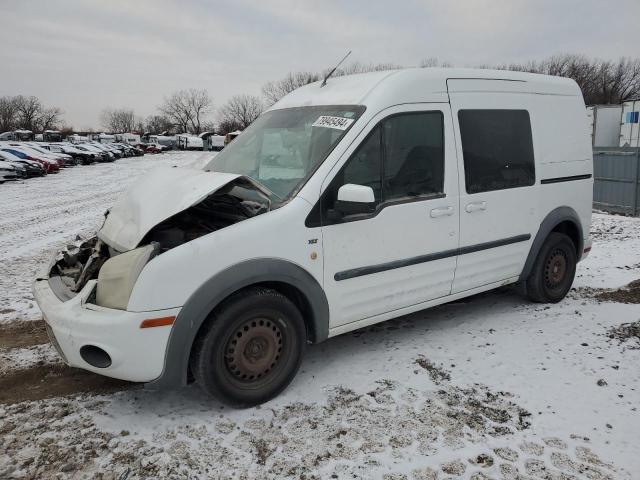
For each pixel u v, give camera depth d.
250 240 3.22
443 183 4.11
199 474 2.78
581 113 5.34
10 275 7.06
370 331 4.65
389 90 3.85
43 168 26.91
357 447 2.99
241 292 3.28
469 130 4.29
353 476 2.76
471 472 2.78
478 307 5.23
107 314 2.99
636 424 3.18
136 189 3.84
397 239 3.87
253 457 2.91
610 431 3.11
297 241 3.39
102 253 3.63
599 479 2.71
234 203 3.48
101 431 3.16
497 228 4.53
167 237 3.33
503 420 3.24
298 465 2.85
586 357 4.06
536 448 2.97
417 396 3.51
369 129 3.69
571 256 5.35
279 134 4.05
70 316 3.07
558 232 5.25
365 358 4.09
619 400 3.44
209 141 70.38
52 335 3.36
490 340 4.40
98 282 3.14
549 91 5.02
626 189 12.61
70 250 4.04
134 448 2.99
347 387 3.64
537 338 4.43
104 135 65.81
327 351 4.24
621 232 9.75
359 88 3.96
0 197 17.61
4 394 3.64
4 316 5.24
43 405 3.46
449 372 3.84
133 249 3.15
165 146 69.06
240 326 3.27
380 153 3.76
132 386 3.73
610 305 5.17
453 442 3.02
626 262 7.27
